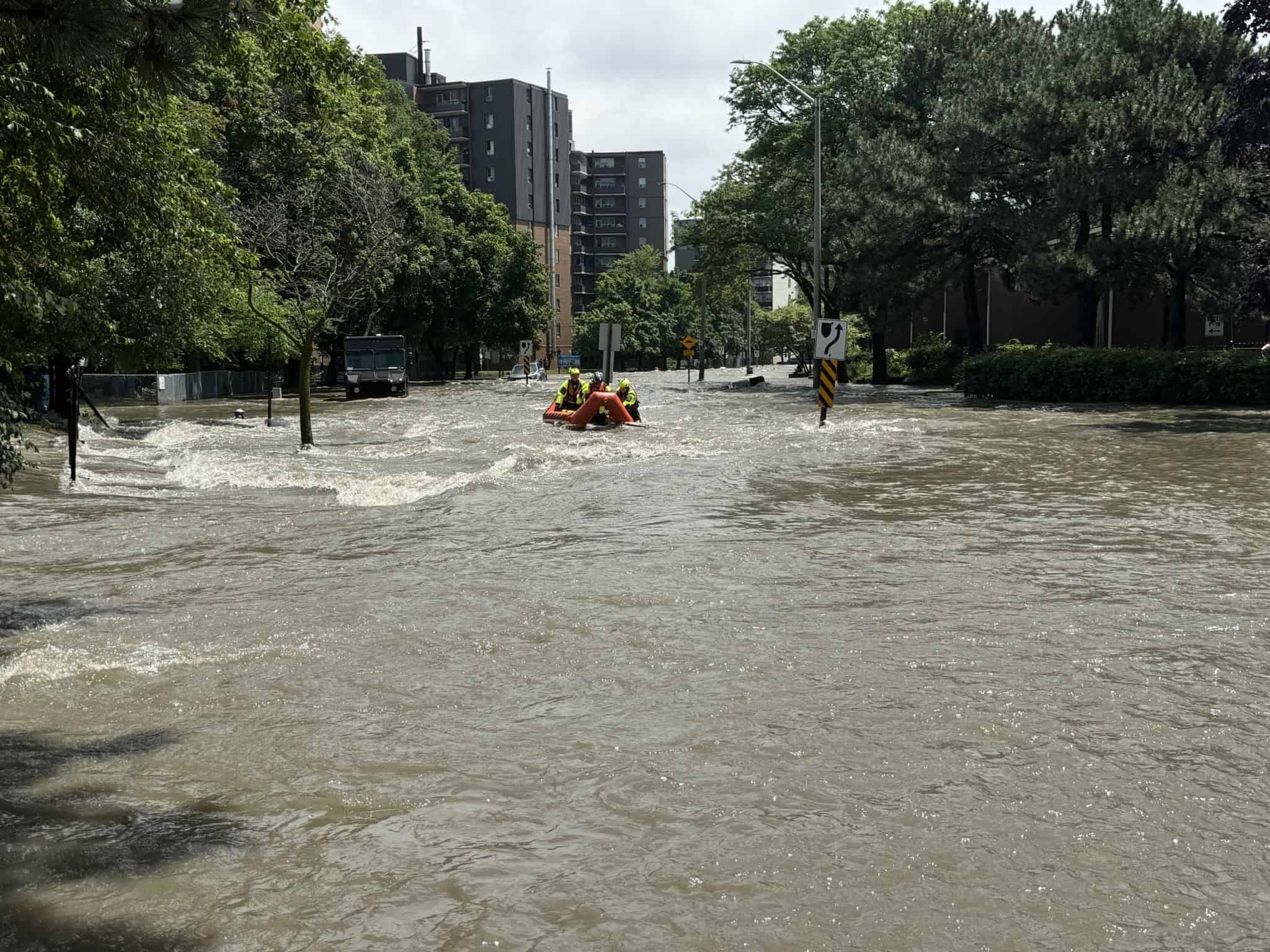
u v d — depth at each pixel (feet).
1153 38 135.64
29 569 30.22
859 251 157.28
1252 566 28.86
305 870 11.80
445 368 288.30
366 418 105.09
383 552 32.19
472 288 250.78
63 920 10.70
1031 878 11.49
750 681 18.70
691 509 40.32
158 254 47.32
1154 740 15.60
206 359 191.01
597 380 88.89
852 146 171.63
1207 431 77.66
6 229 31.12
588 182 516.73
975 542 33.01
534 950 10.19
